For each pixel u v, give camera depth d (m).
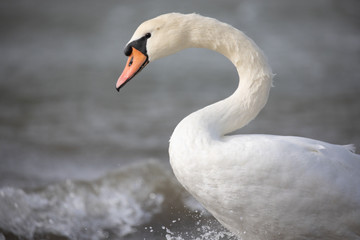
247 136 5.32
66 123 15.04
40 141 13.53
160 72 20.77
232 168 5.09
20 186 10.33
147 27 6.00
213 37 5.88
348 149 5.64
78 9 32.06
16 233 8.50
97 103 17.00
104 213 9.28
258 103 5.77
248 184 5.09
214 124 5.57
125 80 6.00
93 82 19.44
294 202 5.08
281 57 23.05
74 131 14.34
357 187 5.13
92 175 11.23
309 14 31.00
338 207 5.11
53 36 26.84
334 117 15.41
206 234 7.78
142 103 16.94
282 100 17.25
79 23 29.17
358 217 5.14
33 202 9.30
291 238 5.38
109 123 15.00
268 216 5.21
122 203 9.55
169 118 15.43
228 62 22.28
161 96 17.69
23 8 32.62
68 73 20.58
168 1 33.03
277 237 5.43
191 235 7.97
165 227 8.60
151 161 10.84
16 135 13.95
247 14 30.53
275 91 18.41
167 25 5.94
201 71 20.81
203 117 5.57
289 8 31.89
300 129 14.33
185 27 5.93
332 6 32.44
